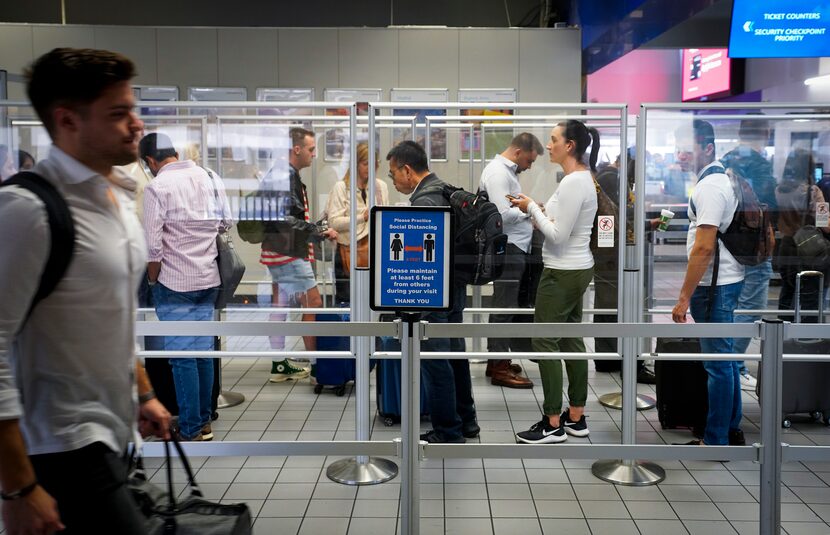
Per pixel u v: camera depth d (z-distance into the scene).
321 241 4.13
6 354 1.51
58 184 1.62
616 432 4.51
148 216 4.02
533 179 4.22
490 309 4.30
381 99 8.86
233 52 8.73
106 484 1.69
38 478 1.64
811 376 4.48
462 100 8.88
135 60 8.68
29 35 8.55
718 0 6.89
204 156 4.08
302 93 8.75
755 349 4.73
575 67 8.84
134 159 1.73
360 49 8.79
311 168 4.10
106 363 1.69
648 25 7.86
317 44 8.77
